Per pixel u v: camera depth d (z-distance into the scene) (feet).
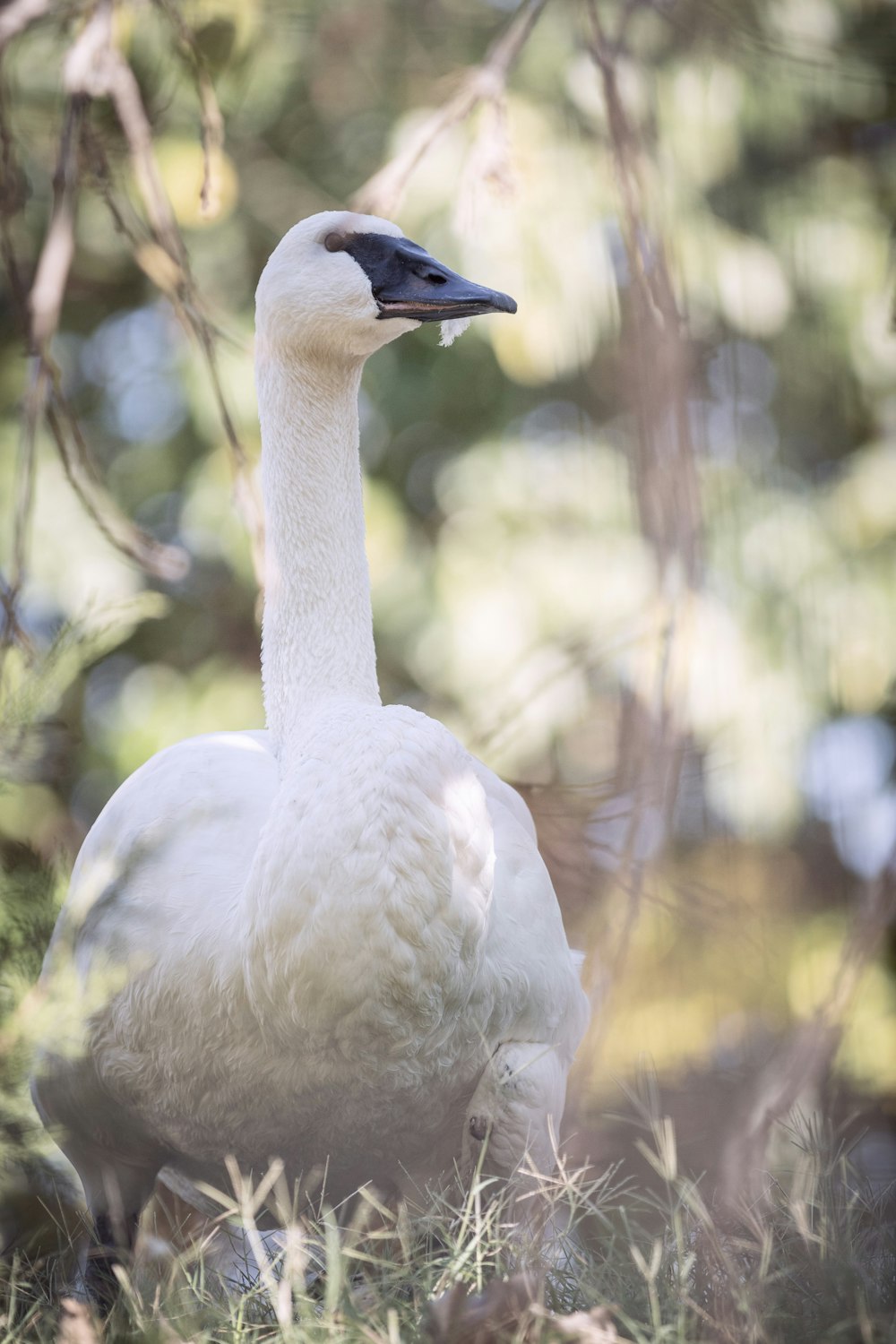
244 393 37.32
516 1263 15.39
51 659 15.61
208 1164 18.29
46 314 20.56
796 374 36.99
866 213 37.65
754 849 34.55
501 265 34.86
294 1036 16.12
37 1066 17.81
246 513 21.66
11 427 38.37
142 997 16.99
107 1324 15.69
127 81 20.93
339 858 15.47
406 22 38.29
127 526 21.81
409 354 40.50
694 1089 28.37
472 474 39.68
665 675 22.88
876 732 37.76
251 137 39.81
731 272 34.60
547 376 36.01
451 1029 16.44
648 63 29.37
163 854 17.60
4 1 23.80
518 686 36.06
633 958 31.37
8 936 15.06
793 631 36.45
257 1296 15.58
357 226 19.20
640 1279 15.10
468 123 34.09
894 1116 27.35
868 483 38.37
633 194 22.94
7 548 37.11
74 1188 16.12
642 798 23.21
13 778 15.47
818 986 33.24
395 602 39.86
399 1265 15.64
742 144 35.83
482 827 16.21
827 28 30.32
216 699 40.04
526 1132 17.35
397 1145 17.75
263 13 34.58
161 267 21.86
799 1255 15.38
